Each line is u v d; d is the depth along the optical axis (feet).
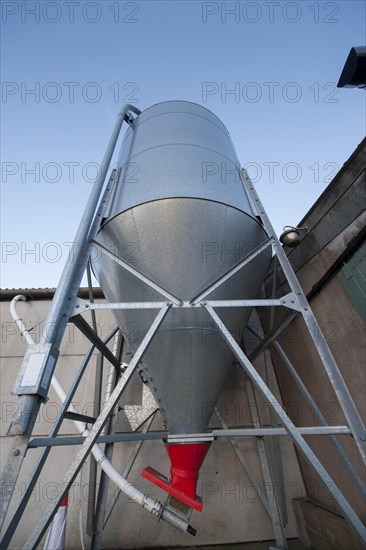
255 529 9.40
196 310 6.58
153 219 6.76
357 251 7.38
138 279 6.79
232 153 9.59
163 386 6.73
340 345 8.18
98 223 7.19
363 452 4.42
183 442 6.28
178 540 9.23
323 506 8.99
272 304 5.75
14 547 9.07
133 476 10.08
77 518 9.48
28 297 13.97
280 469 9.75
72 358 12.52
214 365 6.77
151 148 8.32
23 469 10.21
